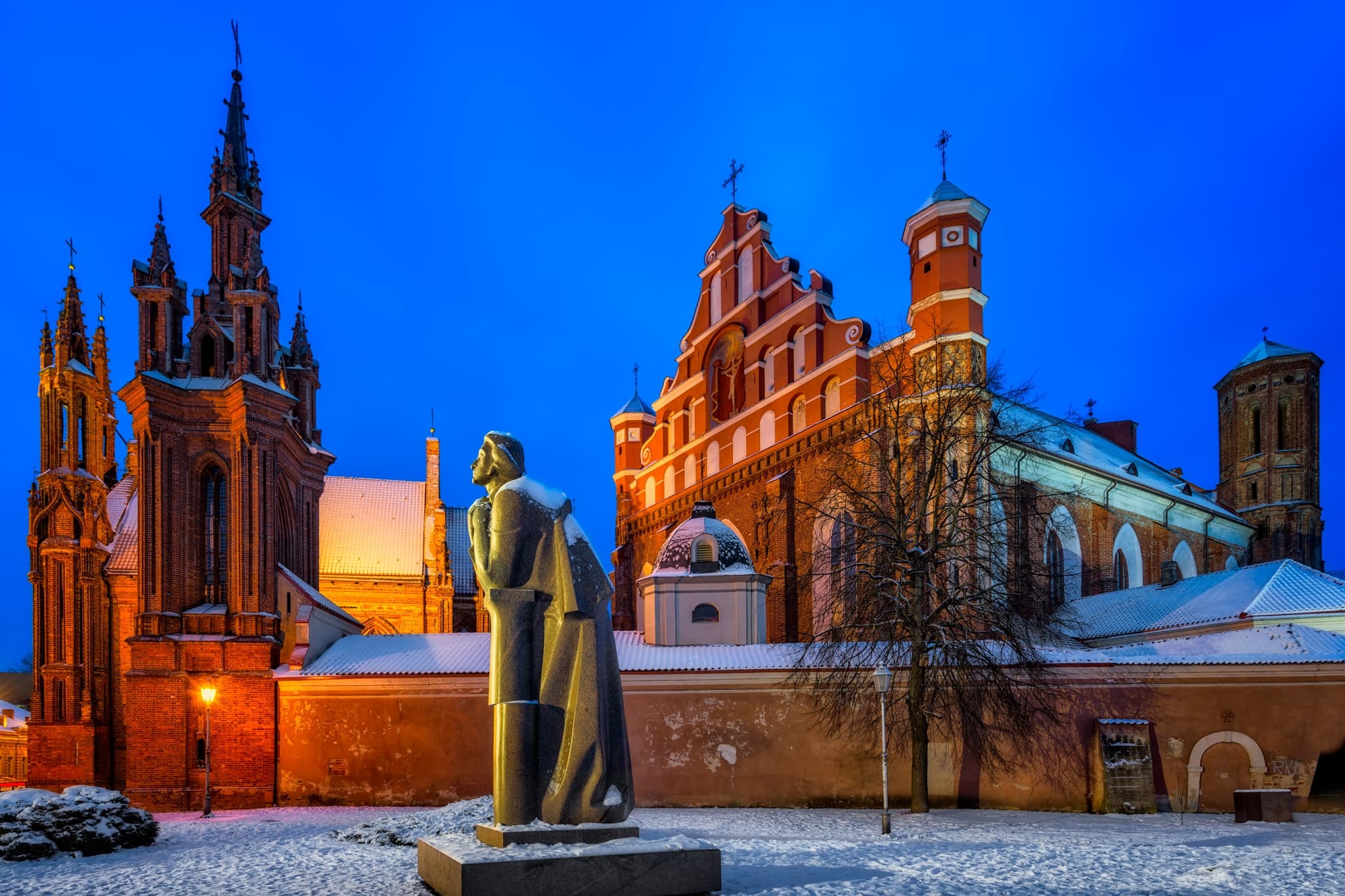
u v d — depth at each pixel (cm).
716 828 2412
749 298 5072
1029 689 2978
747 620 3794
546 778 1297
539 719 1309
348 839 2208
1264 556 7206
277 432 3684
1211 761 2934
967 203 3919
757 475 4778
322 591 6228
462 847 1259
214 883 1596
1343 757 2852
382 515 6656
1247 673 2955
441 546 6488
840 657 3059
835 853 1814
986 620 2914
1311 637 3112
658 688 3209
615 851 1193
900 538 2897
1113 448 6619
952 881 1488
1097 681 3027
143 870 1802
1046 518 3472
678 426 5659
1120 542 5297
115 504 5094
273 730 3369
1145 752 2867
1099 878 1533
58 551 4391
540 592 1323
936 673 2859
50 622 4397
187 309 3819
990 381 3161
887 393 3269
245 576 3525
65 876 1755
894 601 2888
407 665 3459
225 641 3419
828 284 4569
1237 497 7550
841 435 4088
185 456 3622
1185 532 5966
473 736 3312
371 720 3350
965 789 3048
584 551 1336
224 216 4038
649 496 5962
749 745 3153
